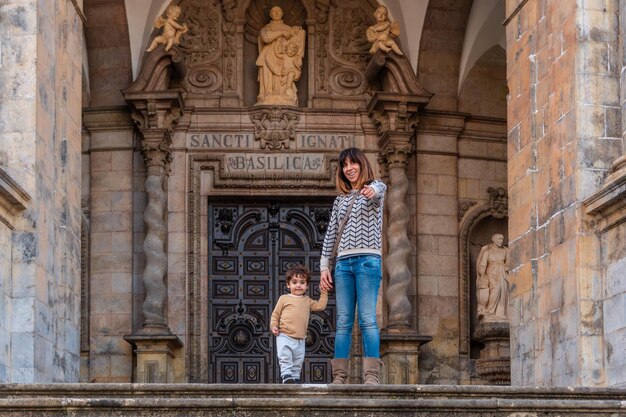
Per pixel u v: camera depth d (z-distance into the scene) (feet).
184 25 115.03
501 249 115.44
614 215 70.33
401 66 113.60
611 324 70.64
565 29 75.61
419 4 118.42
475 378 113.91
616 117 73.72
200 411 49.57
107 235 114.42
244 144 116.26
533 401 50.60
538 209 78.13
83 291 113.39
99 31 116.06
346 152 59.00
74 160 83.35
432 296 114.83
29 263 72.90
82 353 112.37
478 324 114.62
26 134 73.97
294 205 117.29
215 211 116.47
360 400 49.85
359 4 119.75
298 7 119.96
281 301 61.46
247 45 119.75
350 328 58.03
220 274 115.44
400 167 113.80
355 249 57.77
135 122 113.80
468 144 118.11
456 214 116.67
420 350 113.50
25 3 75.15
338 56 119.24
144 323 110.01
